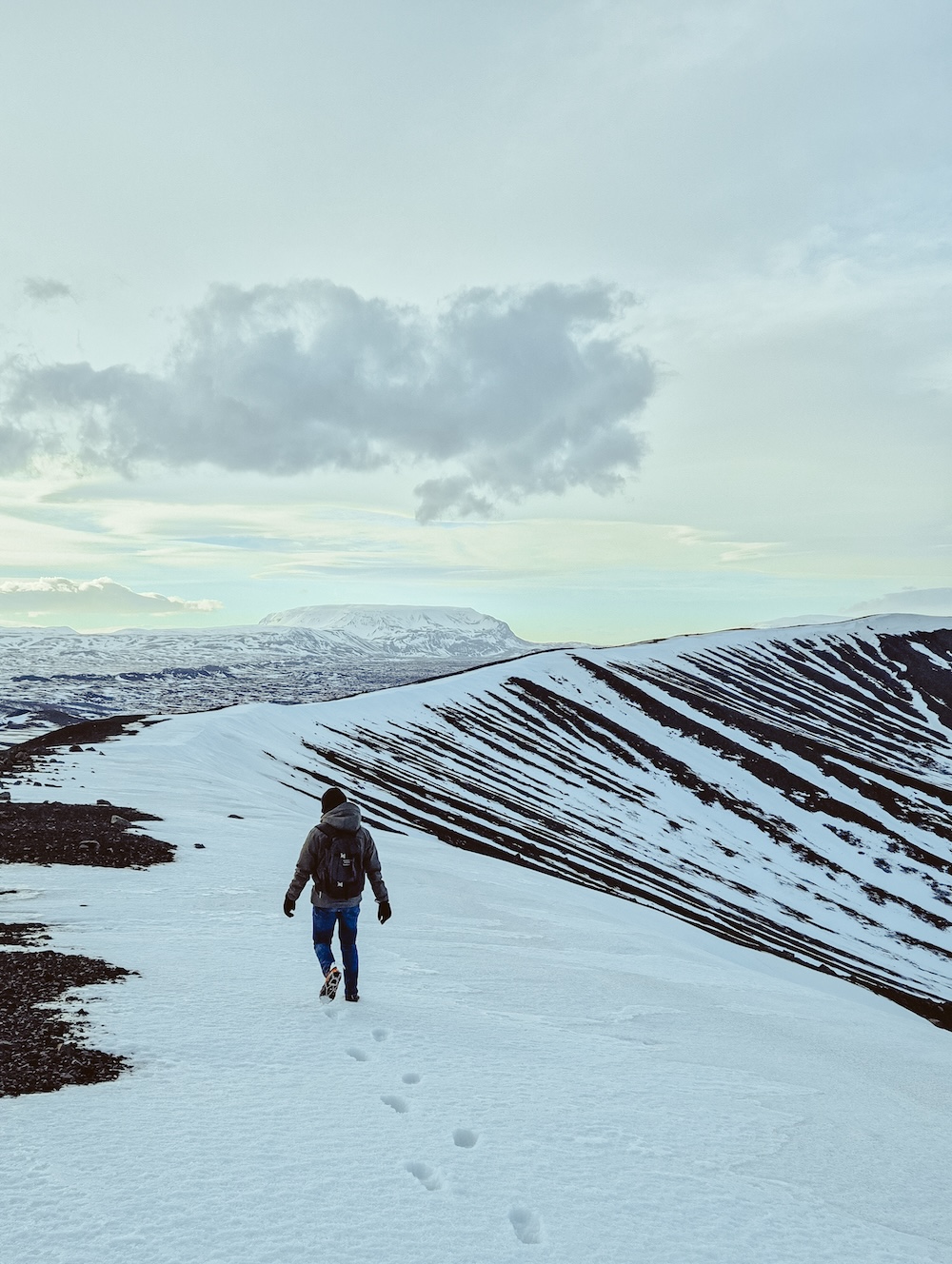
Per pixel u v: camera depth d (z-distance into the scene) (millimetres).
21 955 9914
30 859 16109
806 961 62625
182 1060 7016
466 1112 6527
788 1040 11406
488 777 101375
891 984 66750
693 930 40875
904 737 186500
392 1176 5270
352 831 9172
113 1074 6602
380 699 126062
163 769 37688
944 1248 5438
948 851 111562
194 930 12133
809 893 96375
